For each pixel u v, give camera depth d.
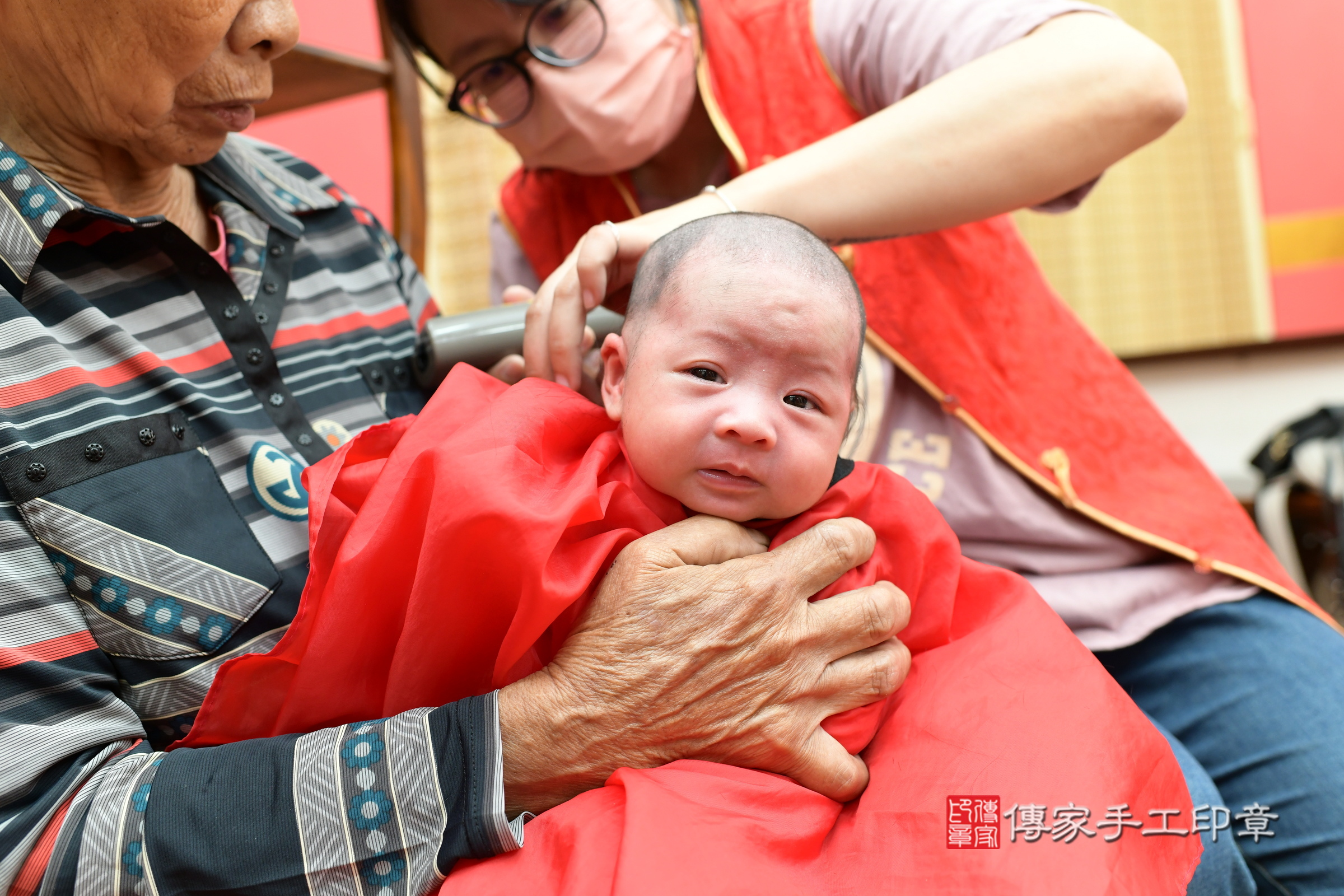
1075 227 3.54
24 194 0.83
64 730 0.70
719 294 0.81
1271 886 1.03
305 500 0.89
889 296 1.15
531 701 0.72
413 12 1.22
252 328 0.94
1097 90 0.97
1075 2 1.04
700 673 0.73
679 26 1.24
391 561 0.78
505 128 1.26
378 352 1.08
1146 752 0.78
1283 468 2.46
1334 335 3.43
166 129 0.87
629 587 0.75
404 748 0.70
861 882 0.69
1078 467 1.15
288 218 1.07
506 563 0.74
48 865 0.65
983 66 1.00
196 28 0.78
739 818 0.68
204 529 0.82
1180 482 1.20
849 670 0.78
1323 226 3.39
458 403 0.85
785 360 0.80
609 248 0.94
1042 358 1.20
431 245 2.91
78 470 0.77
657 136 1.23
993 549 1.16
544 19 1.15
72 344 0.83
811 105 1.19
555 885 0.64
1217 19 3.41
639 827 0.63
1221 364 3.55
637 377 0.84
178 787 0.68
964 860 0.69
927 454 1.17
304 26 2.61
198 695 0.79
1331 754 1.00
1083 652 0.84
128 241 0.91
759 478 0.80
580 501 0.75
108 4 0.76
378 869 0.67
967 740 0.77
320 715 0.78
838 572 0.80
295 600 0.85
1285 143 3.41
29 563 0.74
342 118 2.73
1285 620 1.09
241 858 0.66
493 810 0.67
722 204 0.98
